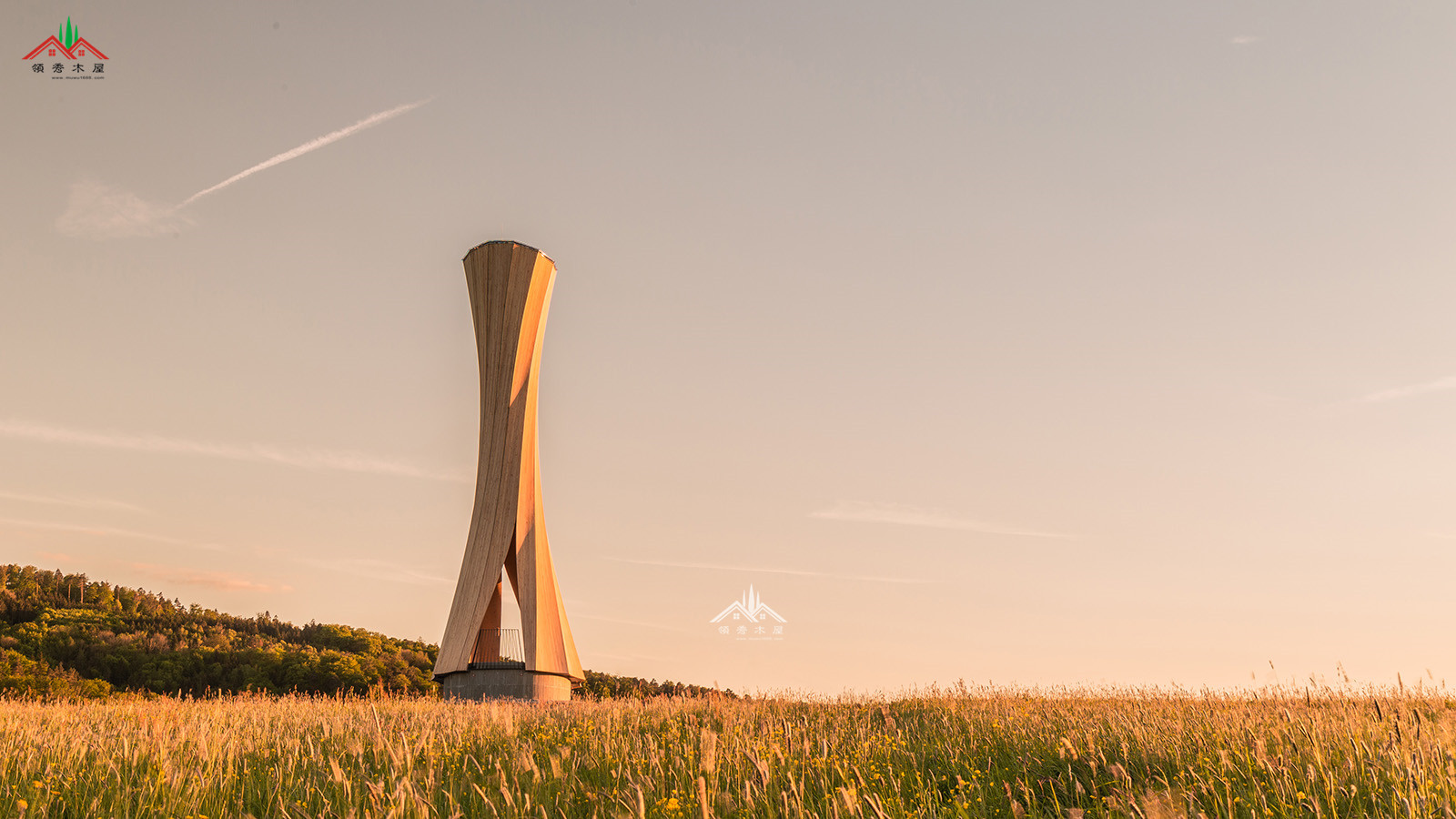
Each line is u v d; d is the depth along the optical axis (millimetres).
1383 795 6383
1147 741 8969
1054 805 7199
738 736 10188
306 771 8523
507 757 9461
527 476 33906
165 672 56969
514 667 31562
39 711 16266
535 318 35062
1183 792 6523
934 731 11445
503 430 33969
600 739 10609
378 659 61312
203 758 8438
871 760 8828
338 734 11492
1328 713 9570
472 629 31766
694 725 12305
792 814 6410
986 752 9406
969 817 6707
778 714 14047
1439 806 5836
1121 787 6914
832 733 10898
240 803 7016
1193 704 12875
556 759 7312
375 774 8039
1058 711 12930
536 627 32062
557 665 31984
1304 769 7246
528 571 32938
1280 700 10992
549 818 6621
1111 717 11016
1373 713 8391
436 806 6582
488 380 34500
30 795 6922
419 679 60312
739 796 6871
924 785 7785
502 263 34656
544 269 35250
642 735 11617
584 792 7285
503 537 32969
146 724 11562
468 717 14430
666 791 7246
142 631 81562
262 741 10867
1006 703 15102
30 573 111188
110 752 9336
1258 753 7055
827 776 7719
